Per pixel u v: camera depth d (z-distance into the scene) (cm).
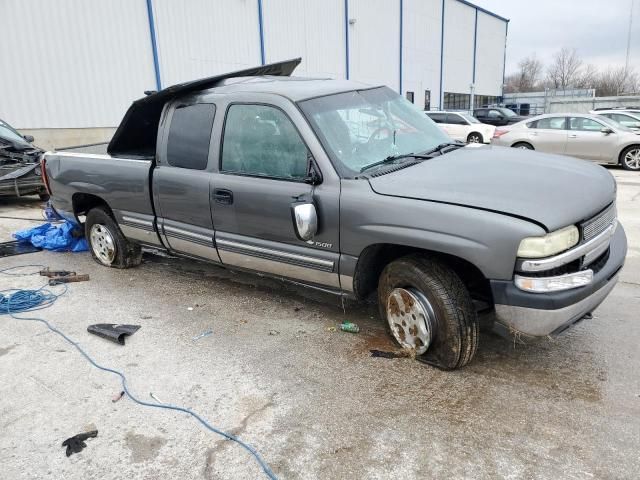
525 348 362
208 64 1888
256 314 436
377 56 2964
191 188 431
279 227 377
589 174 340
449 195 304
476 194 301
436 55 3675
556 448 259
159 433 285
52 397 323
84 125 1540
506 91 9038
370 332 394
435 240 299
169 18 1734
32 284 534
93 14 1527
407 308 336
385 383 322
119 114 1622
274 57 2194
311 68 2433
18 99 1398
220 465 258
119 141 538
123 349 383
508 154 379
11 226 819
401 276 332
